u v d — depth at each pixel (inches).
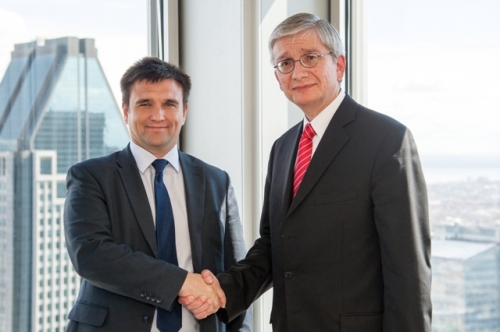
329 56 77.6
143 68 81.9
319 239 74.5
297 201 75.9
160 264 76.6
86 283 80.9
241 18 105.2
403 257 68.9
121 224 79.0
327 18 109.0
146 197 80.5
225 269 86.7
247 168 105.8
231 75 107.6
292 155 82.0
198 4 112.9
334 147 75.5
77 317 78.2
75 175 81.0
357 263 73.1
